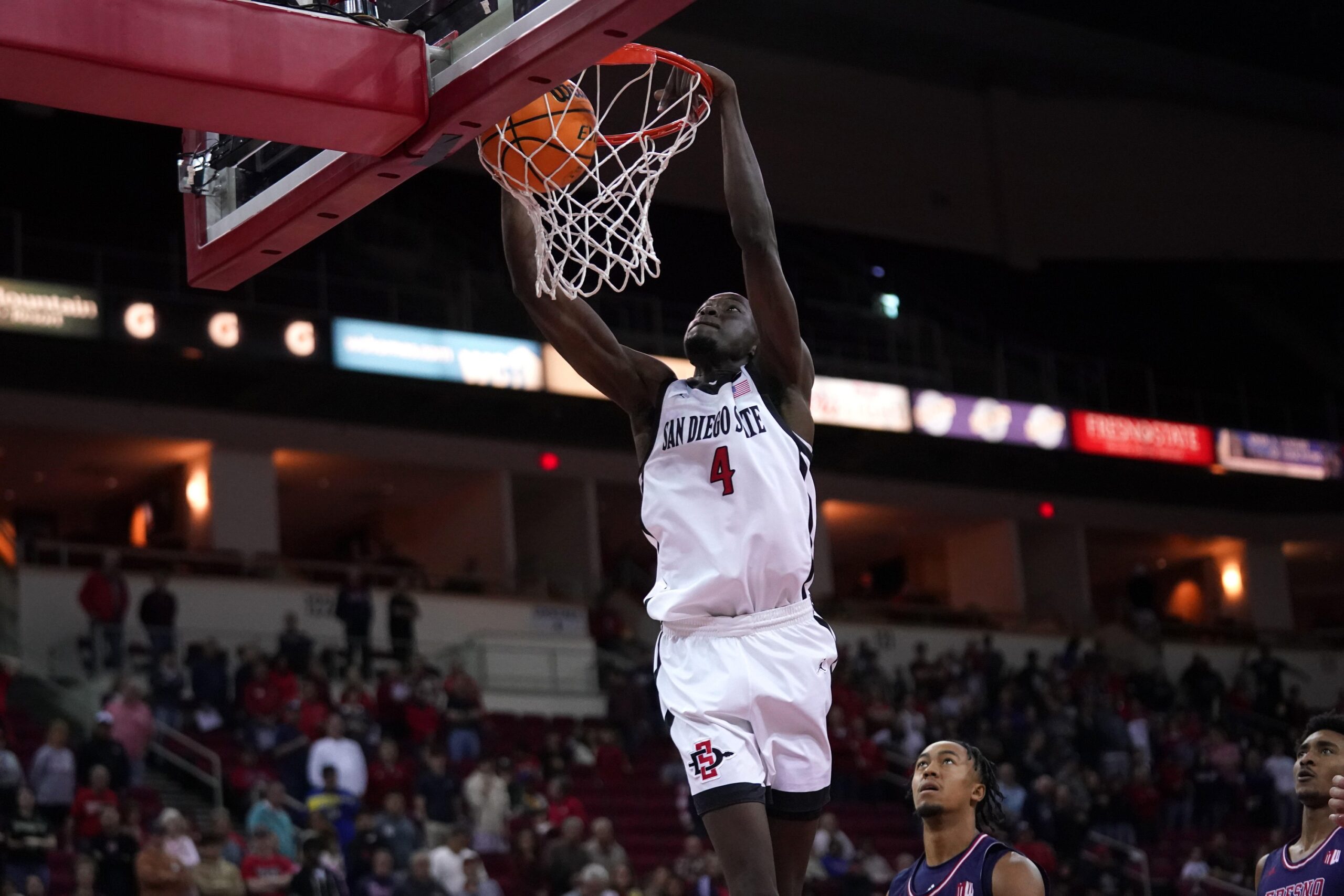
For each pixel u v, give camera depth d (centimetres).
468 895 1145
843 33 2322
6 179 2042
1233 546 2850
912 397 2283
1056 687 2092
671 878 1207
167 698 1507
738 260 2322
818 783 300
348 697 1506
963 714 1909
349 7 339
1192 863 1602
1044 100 2534
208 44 321
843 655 2103
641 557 2617
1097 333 2627
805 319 2319
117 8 314
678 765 1694
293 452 2120
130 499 2259
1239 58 2462
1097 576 2997
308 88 326
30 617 1786
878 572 2852
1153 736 2030
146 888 990
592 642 1995
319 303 2012
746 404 306
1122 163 2573
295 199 367
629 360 322
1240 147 2592
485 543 2256
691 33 2236
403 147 348
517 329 2092
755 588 298
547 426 2223
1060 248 2577
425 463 2197
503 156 343
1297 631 2808
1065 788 1570
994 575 2641
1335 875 402
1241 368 2702
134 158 2119
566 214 342
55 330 1741
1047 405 2400
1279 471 2595
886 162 2445
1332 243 2636
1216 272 2681
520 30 321
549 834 1316
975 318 2541
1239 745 2055
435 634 2020
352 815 1223
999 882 404
